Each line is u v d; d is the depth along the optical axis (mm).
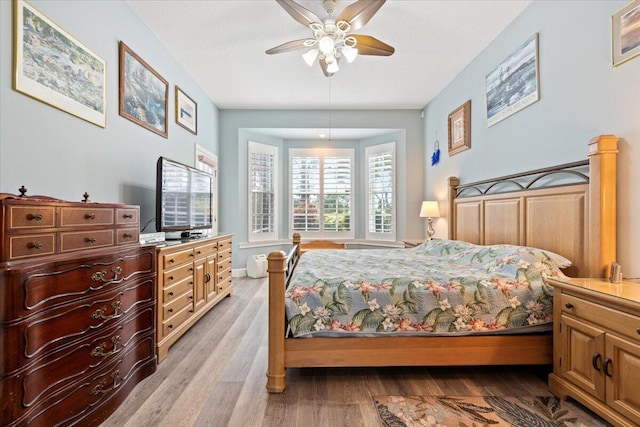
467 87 3578
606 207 1809
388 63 3525
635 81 1716
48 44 1786
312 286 1922
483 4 2512
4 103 1545
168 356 2277
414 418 1567
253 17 2709
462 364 1885
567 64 2164
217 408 1652
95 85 2188
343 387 1864
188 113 3844
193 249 2809
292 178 5926
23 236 1178
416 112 5109
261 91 4359
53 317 1288
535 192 2426
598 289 1517
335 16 2633
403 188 5215
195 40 3078
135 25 2680
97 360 1501
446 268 2324
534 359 1894
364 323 1850
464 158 3678
